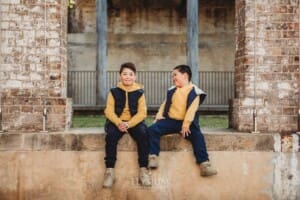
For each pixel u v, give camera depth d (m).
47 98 5.74
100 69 17.06
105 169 5.63
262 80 5.84
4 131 5.70
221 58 22.20
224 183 5.66
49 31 5.74
